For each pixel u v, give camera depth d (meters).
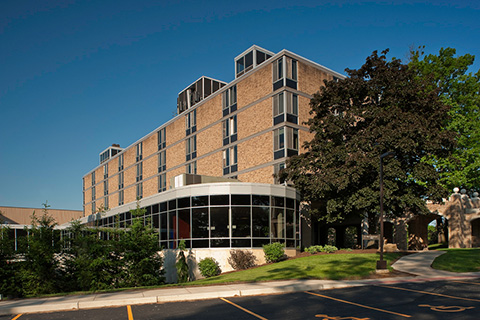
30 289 17.38
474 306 10.34
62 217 75.31
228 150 37.41
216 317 9.83
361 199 24.45
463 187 39.47
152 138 52.50
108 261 18.66
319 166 27.30
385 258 22.08
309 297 12.42
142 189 54.22
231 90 37.78
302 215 31.62
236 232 23.84
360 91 27.09
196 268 23.62
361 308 10.48
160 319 9.77
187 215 25.02
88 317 10.23
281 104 31.92
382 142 23.59
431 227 63.25
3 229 18.09
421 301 11.28
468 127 33.28
